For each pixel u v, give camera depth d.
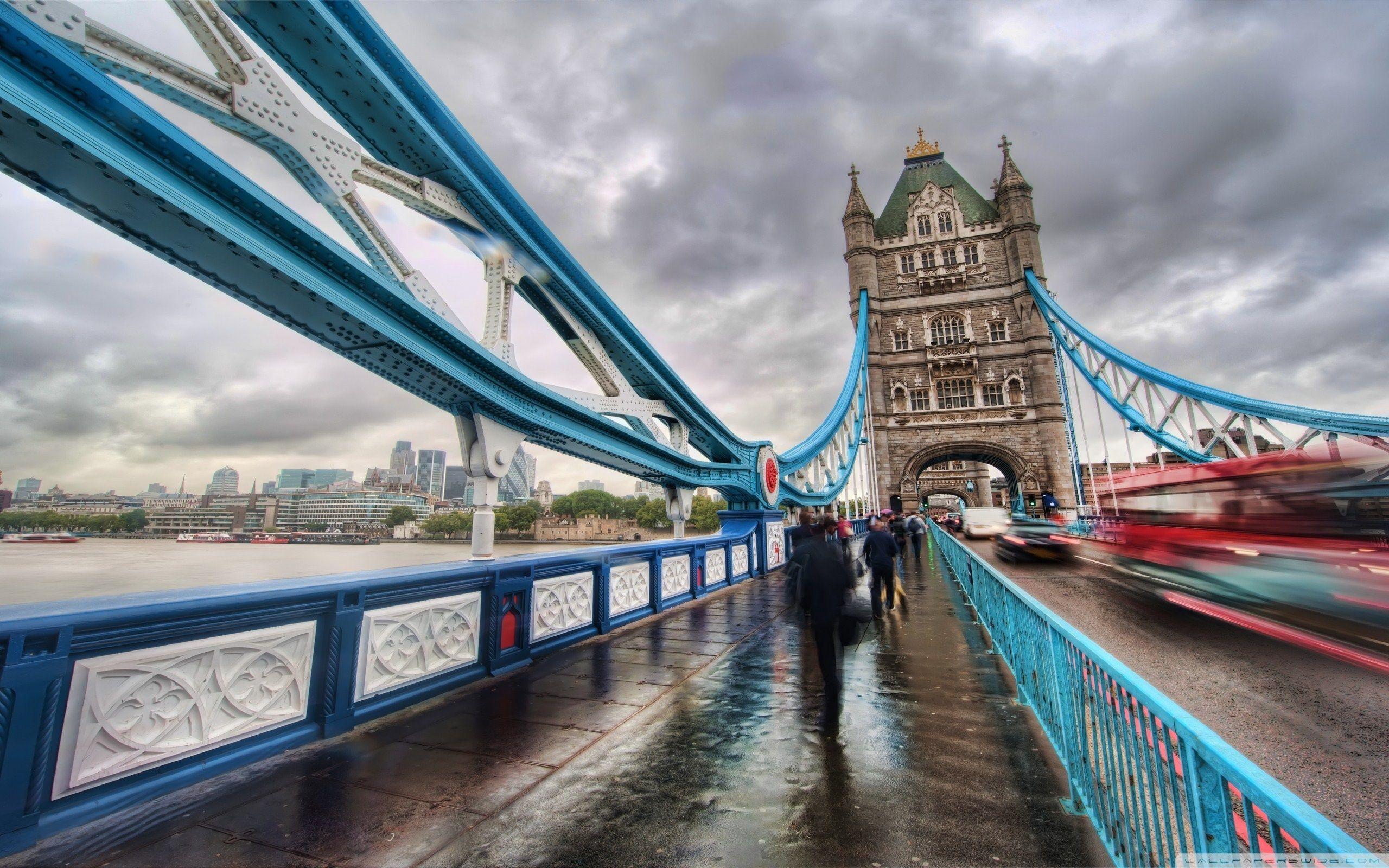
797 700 4.64
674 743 3.75
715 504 125.50
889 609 9.04
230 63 4.06
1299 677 5.59
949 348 43.94
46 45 2.87
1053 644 3.49
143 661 2.86
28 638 2.46
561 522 116.25
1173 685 5.47
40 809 2.46
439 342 5.24
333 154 4.75
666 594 9.13
